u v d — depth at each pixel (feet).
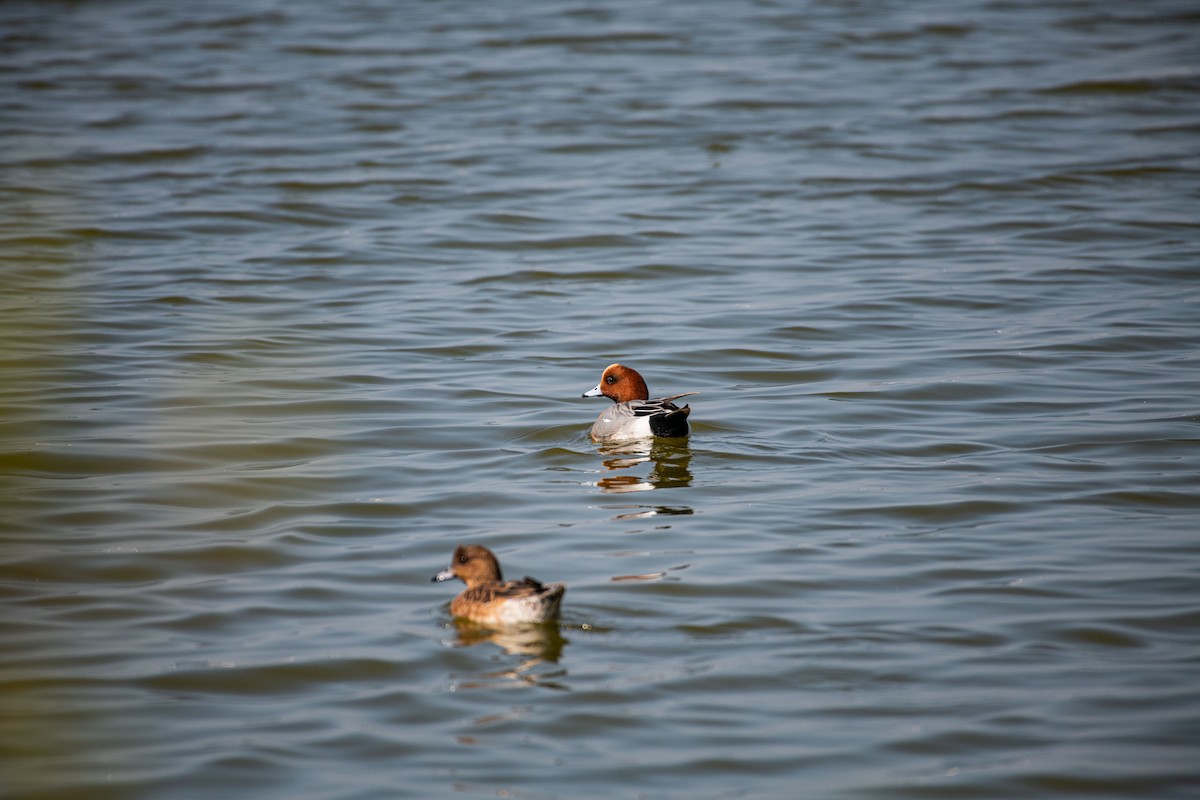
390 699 31.55
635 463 49.08
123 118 113.60
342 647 34.22
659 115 116.26
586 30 147.95
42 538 41.29
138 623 35.65
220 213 88.69
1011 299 71.61
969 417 54.03
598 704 31.27
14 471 46.91
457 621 35.83
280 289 73.46
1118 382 57.88
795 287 74.54
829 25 149.79
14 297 69.26
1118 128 110.01
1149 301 70.38
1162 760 28.78
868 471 48.03
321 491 45.91
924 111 116.78
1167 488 45.68
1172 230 84.07
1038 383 58.13
